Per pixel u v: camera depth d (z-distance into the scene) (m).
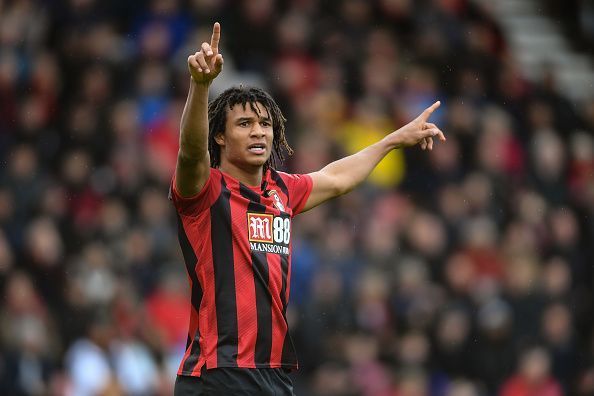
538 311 46.62
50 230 41.81
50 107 48.56
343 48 54.56
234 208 19.23
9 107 47.78
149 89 48.75
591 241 51.88
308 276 43.16
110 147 46.16
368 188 48.78
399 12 57.44
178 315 40.91
